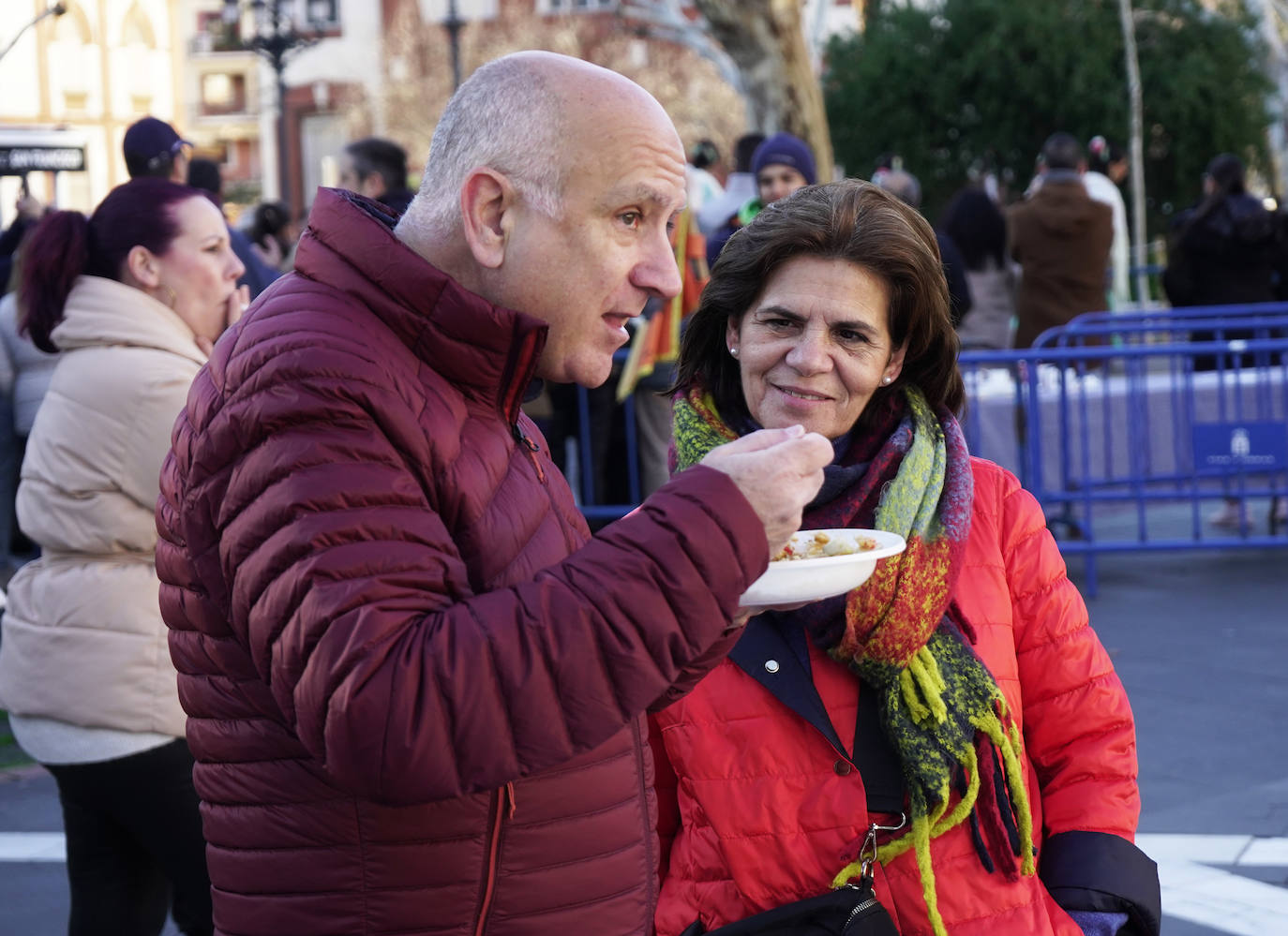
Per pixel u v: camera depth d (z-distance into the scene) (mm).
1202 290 10336
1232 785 4906
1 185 23094
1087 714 2332
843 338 2242
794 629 2189
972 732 2154
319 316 1636
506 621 1499
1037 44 23641
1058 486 8180
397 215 1838
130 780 2973
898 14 24750
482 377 1690
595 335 1717
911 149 24344
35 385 6816
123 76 39219
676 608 1525
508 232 1674
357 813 1656
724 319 2377
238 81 47750
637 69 38375
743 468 1577
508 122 1661
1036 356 7879
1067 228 10094
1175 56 24547
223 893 1756
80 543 2996
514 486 1739
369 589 1499
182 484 1698
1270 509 9016
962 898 2156
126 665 2949
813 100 14508
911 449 2254
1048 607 2342
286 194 21516
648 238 1711
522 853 1711
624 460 7805
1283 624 6980
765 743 2178
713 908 2193
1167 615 7285
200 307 3211
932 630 2146
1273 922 3904
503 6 41875
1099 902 2213
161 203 3174
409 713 1463
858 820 2150
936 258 2270
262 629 1541
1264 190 25984
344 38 43969
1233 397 8453
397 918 1671
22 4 31500
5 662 3066
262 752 1686
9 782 5473
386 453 1580
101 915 3129
